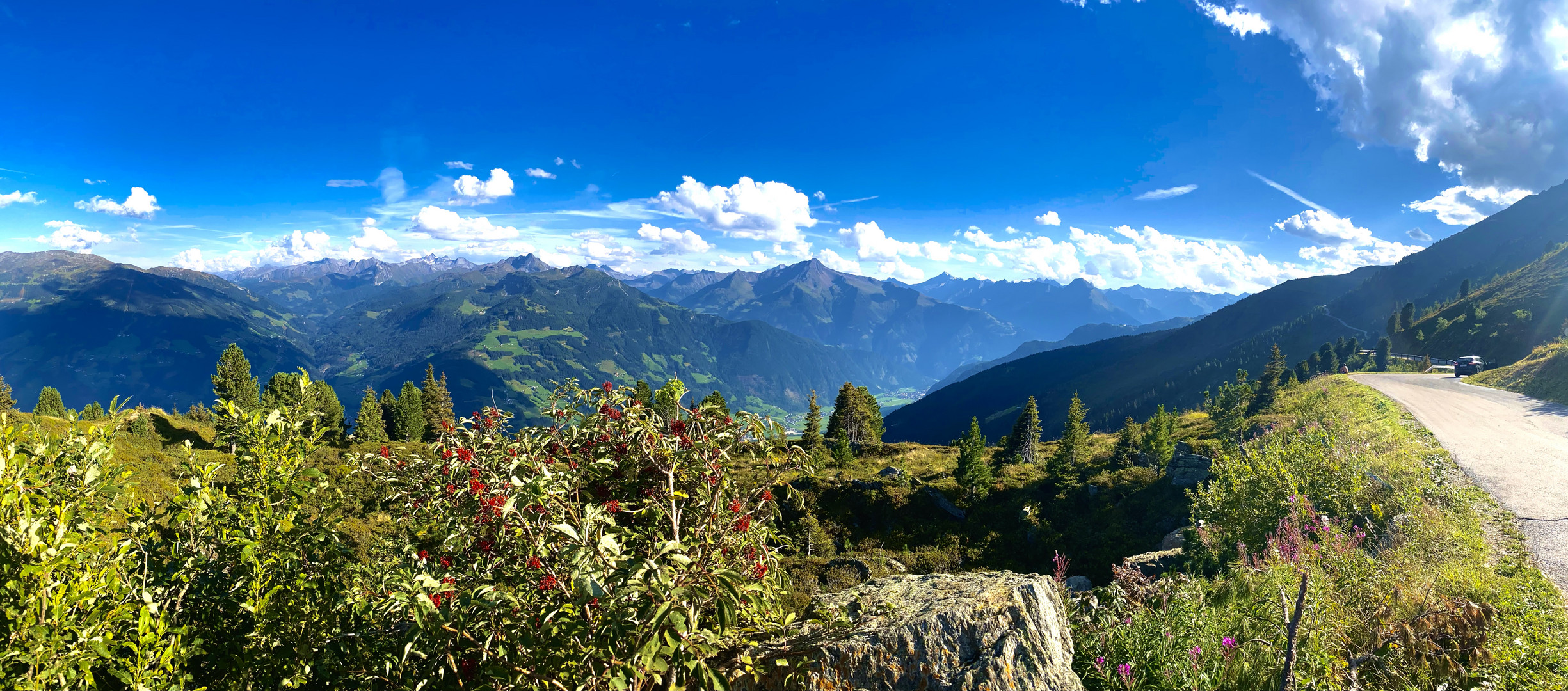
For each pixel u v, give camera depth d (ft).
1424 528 39.68
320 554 16.28
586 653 11.78
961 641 16.67
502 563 13.14
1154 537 109.19
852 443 211.61
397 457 15.12
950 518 132.57
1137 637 21.71
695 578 11.72
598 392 15.07
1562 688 20.02
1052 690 16.03
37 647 10.68
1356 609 25.30
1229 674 20.18
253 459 15.81
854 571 71.36
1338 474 45.60
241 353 217.36
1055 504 131.34
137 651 11.62
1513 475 59.93
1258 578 29.27
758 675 14.69
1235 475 47.19
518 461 12.44
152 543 15.49
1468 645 23.13
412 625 11.98
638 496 14.15
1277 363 174.60
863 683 15.72
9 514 11.61
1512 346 282.56
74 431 13.92
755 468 15.34
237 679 14.07
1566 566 35.83
